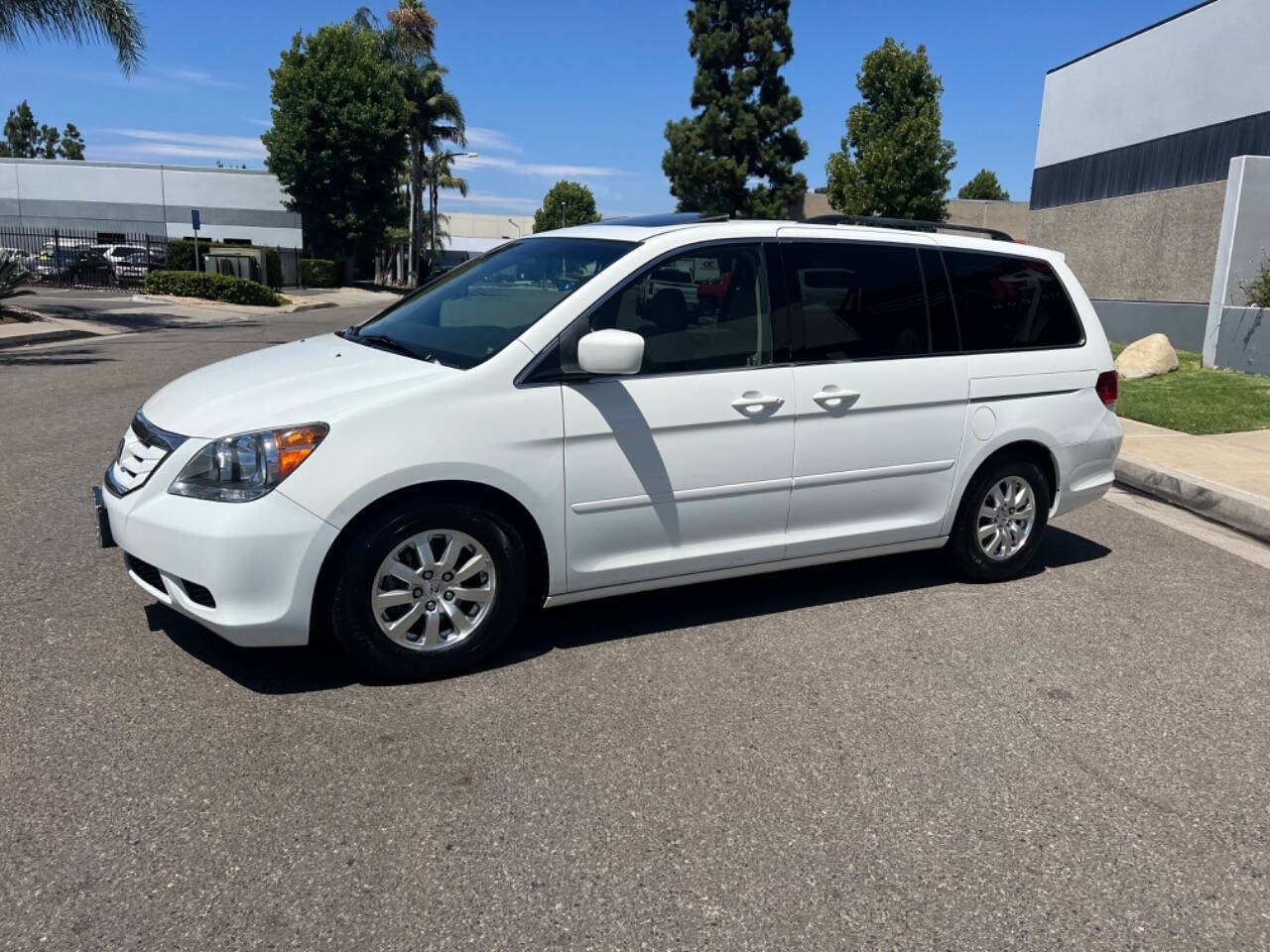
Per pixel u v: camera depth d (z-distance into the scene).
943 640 4.59
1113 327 19.44
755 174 46.50
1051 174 21.91
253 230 44.69
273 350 4.79
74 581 4.82
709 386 4.25
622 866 2.82
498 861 2.82
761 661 4.26
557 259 4.51
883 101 30.78
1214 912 2.72
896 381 4.74
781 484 4.49
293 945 2.45
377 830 2.93
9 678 3.79
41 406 9.77
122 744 3.35
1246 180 13.28
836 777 3.34
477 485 3.84
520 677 4.00
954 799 3.23
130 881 2.67
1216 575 5.71
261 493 3.51
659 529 4.26
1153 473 7.86
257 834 2.89
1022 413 5.16
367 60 42.72
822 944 2.53
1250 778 3.44
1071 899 2.75
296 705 3.67
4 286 18.45
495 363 3.86
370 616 3.73
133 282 30.95
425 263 52.84
